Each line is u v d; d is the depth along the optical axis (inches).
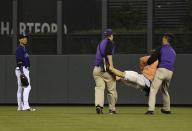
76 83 1956.2
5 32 2025.1
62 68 1962.4
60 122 1235.2
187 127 1122.0
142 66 1485.0
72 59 1956.2
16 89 1978.3
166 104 1509.6
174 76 1902.1
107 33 1434.5
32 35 2017.7
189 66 1893.5
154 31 1951.3
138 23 1964.8
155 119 1321.4
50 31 2014.0
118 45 1973.4
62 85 1962.4
